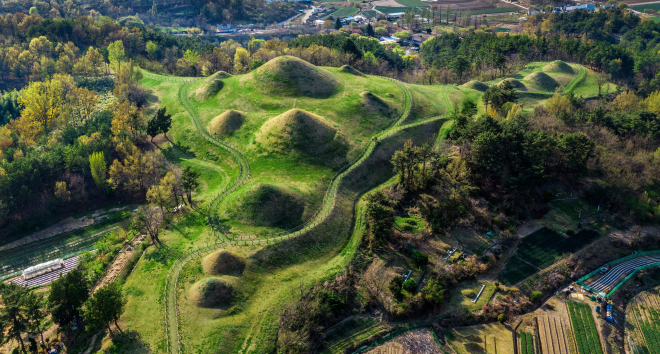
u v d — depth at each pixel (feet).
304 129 460.55
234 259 323.57
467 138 447.83
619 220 410.72
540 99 629.92
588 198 431.43
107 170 467.93
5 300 282.15
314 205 382.83
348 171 426.92
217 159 471.21
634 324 314.35
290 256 337.31
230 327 285.02
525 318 311.68
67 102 592.19
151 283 316.81
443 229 374.43
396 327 297.74
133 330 283.18
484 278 341.00
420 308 307.17
